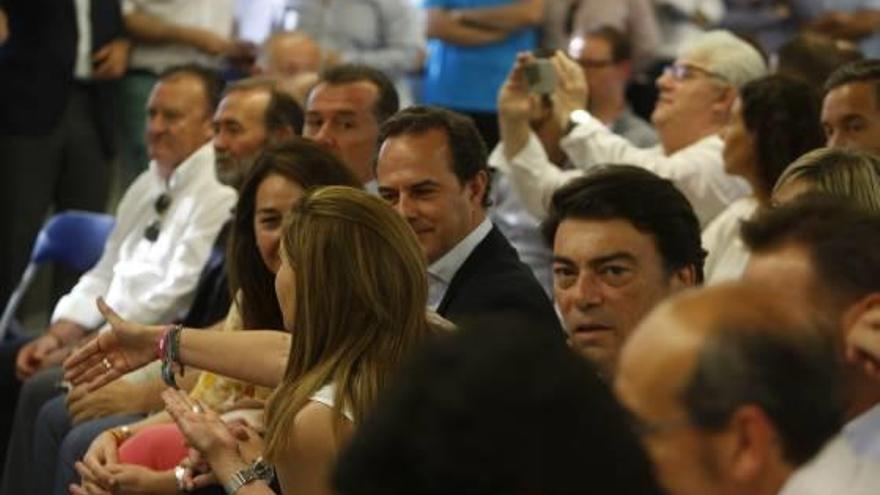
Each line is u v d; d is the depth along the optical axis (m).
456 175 8.96
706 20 17.81
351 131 11.38
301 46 16.44
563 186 7.38
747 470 3.96
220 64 18.44
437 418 3.30
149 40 17.83
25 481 11.84
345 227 7.04
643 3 17.31
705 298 4.08
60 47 16.69
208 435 7.41
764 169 10.10
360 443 3.36
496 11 16.81
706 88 11.95
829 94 9.88
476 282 8.74
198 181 12.20
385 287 7.01
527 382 3.33
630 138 14.37
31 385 11.88
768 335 3.98
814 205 5.61
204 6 18.12
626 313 7.18
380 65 18.20
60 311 12.56
